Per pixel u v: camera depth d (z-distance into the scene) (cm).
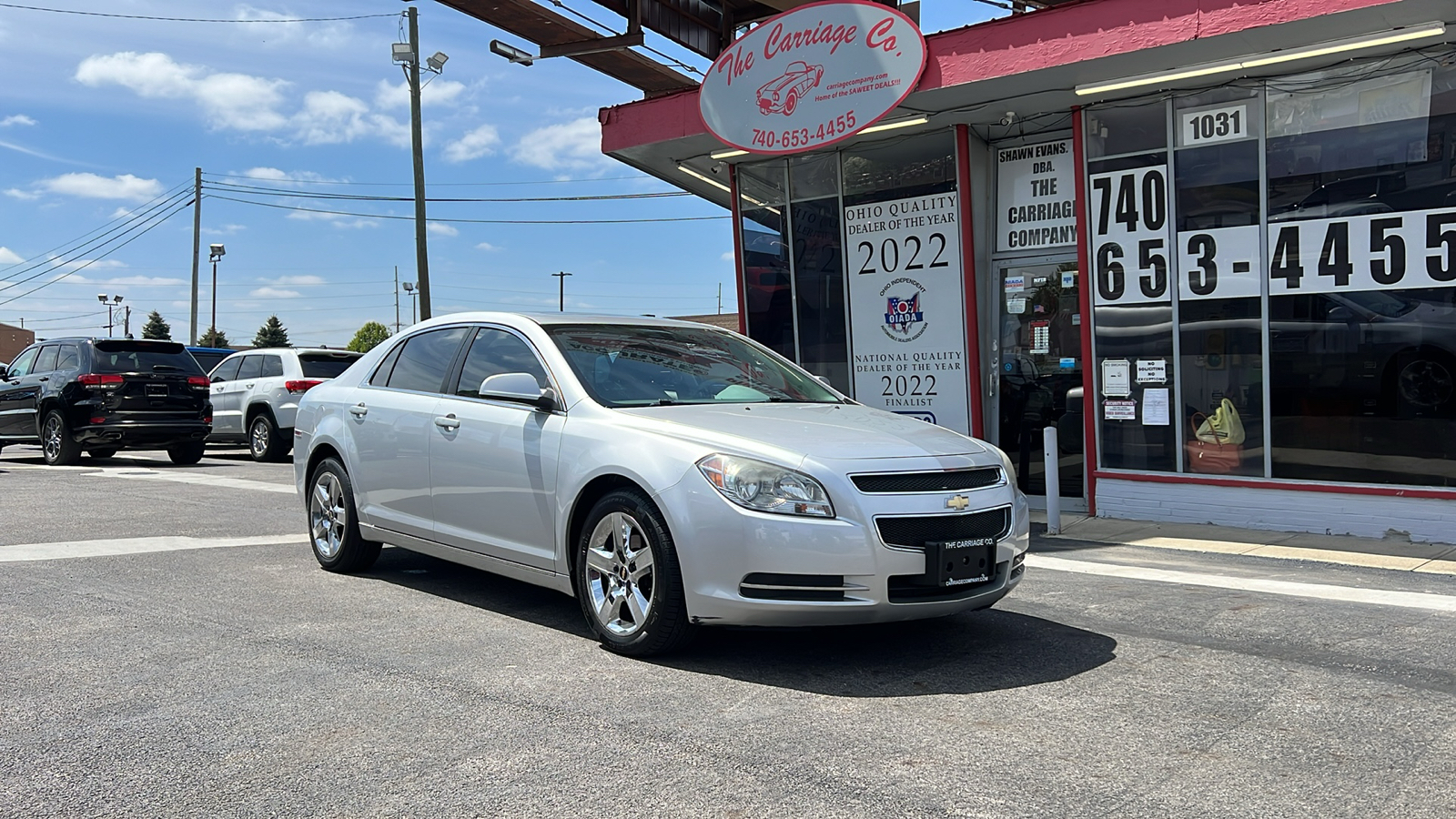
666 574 447
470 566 566
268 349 1711
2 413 1583
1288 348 860
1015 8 1209
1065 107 976
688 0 1474
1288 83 852
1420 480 802
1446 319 789
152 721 381
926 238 1068
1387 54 803
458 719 383
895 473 441
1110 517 955
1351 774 333
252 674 438
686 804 308
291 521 885
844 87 995
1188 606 582
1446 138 787
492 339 588
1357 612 568
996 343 1063
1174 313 914
